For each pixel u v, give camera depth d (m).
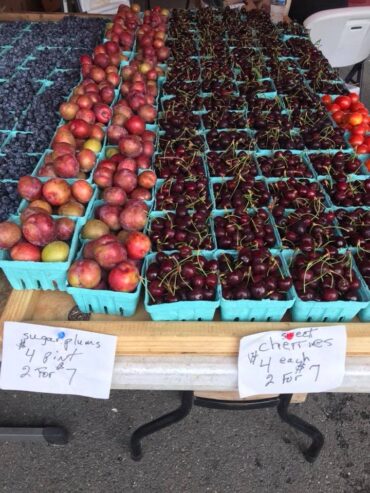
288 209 1.77
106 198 1.68
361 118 2.41
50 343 1.29
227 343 1.31
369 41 4.12
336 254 1.50
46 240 1.43
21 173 1.93
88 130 2.02
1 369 1.27
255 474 2.19
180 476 2.18
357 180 1.97
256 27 3.50
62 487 2.13
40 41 3.17
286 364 1.28
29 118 2.28
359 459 2.27
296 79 2.77
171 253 1.50
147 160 1.95
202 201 1.75
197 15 3.69
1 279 1.60
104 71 2.57
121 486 2.14
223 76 2.74
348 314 1.40
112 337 1.29
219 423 2.39
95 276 1.34
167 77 2.77
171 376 1.28
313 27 3.78
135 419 2.42
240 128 2.32
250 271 1.39
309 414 2.47
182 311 1.36
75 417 2.42
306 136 2.27
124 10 3.31
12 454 2.25
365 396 2.58
